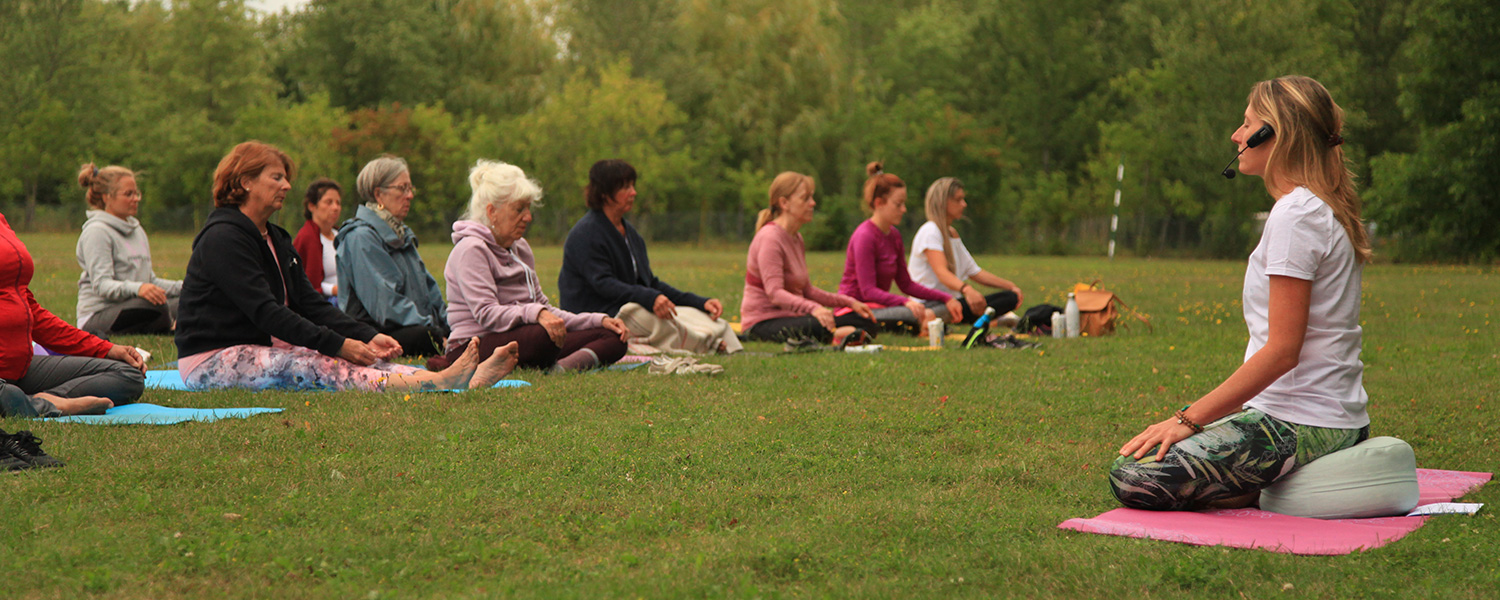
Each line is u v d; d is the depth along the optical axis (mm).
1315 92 3135
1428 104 26234
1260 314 3191
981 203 42688
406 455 3664
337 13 51875
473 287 5883
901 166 43156
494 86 50062
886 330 8609
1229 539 2730
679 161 44875
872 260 8719
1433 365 6598
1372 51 35812
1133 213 39969
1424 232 27500
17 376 4508
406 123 45312
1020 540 2764
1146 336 8461
